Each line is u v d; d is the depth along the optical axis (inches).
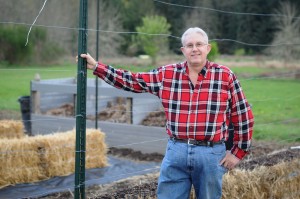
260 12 1269.7
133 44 1086.4
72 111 343.3
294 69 1075.3
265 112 510.3
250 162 199.0
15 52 972.6
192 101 107.3
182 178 111.6
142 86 111.7
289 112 511.2
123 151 280.1
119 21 1088.2
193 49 104.9
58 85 332.5
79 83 109.4
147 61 1051.3
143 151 275.7
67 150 224.2
